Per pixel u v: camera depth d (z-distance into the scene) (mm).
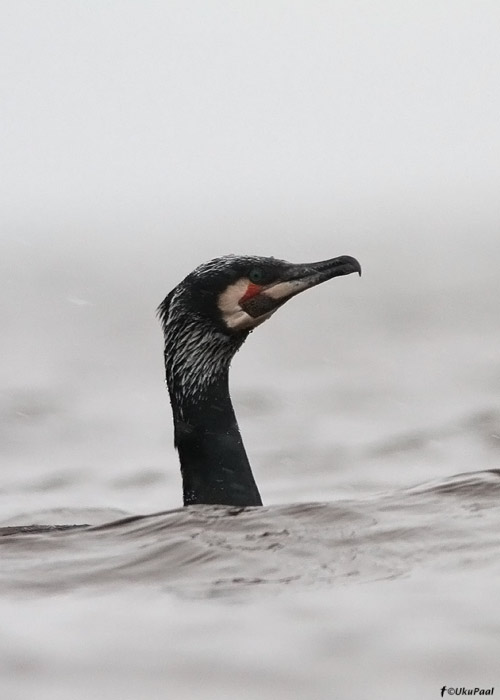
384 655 6117
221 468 9742
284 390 23797
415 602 6730
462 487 8906
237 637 6418
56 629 6688
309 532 8070
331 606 6738
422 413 20141
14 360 31141
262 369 27703
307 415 20641
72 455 17750
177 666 6102
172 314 9906
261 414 20984
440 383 23703
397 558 7453
